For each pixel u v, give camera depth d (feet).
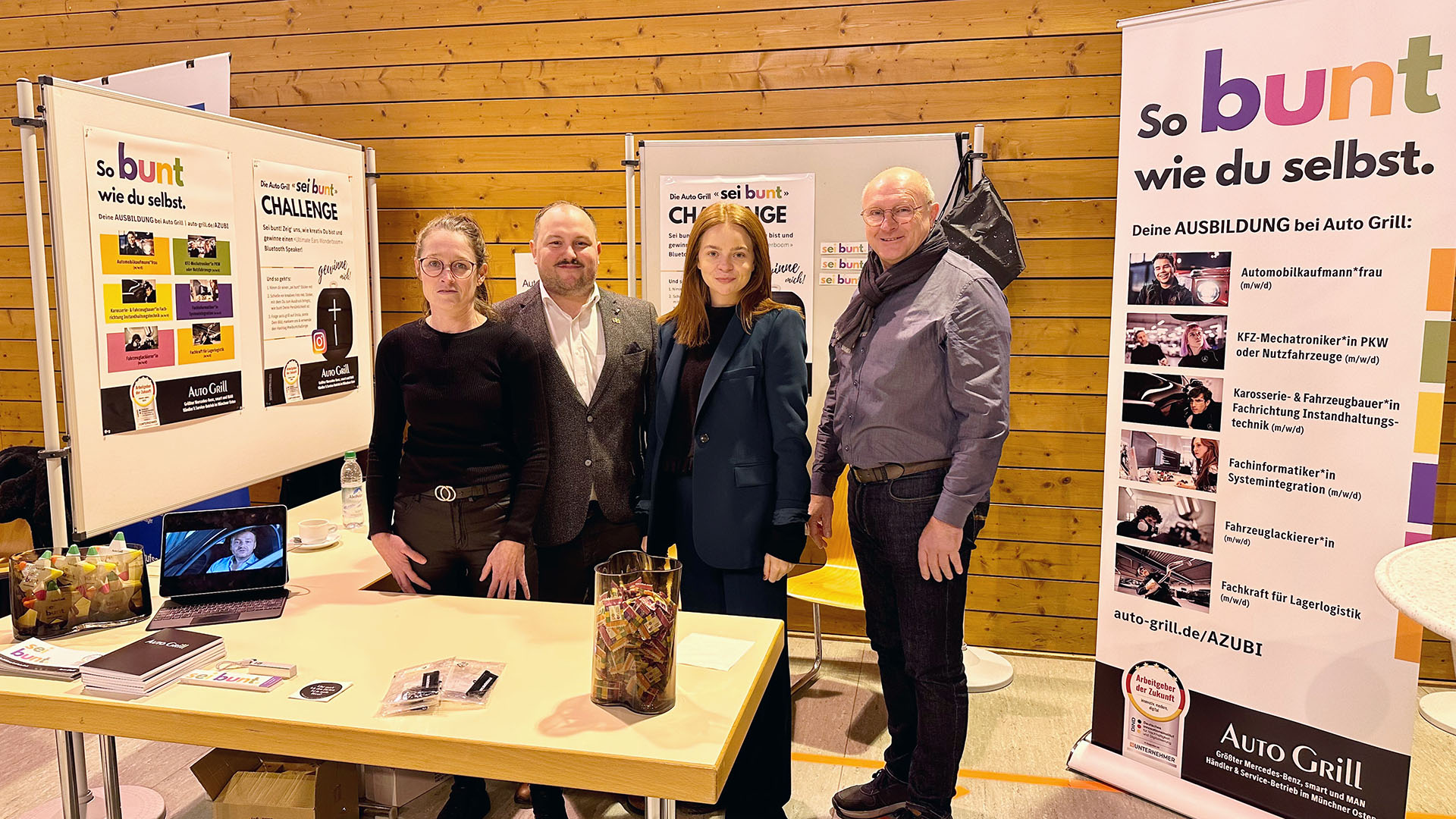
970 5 11.54
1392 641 6.91
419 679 5.30
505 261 13.12
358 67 13.16
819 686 11.18
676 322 7.86
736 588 7.36
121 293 8.44
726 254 7.20
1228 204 7.41
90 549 6.63
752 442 7.25
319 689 5.32
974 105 11.66
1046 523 12.06
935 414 7.12
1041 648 12.26
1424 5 6.45
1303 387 7.16
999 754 9.47
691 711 5.05
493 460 7.27
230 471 9.91
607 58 12.51
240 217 9.93
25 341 14.44
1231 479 7.62
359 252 12.14
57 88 7.75
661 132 12.50
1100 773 8.66
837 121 12.04
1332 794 7.30
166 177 8.91
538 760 4.65
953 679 7.38
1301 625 7.33
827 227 11.13
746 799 7.57
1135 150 7.88
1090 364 11.71
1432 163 6.49
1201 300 7.63
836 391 8.20
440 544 7.18
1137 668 8.39
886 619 7.94
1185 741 8.15
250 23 13.35
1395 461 6.78
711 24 12.21
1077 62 11.35
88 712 5.23
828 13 11.91
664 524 7.75
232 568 6.98
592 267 7.95
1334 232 6.93
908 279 7.16
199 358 9.39
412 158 13.17
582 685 5.40
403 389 7.18
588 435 7.88
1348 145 6.82
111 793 7.03
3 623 6.57
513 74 12.78
